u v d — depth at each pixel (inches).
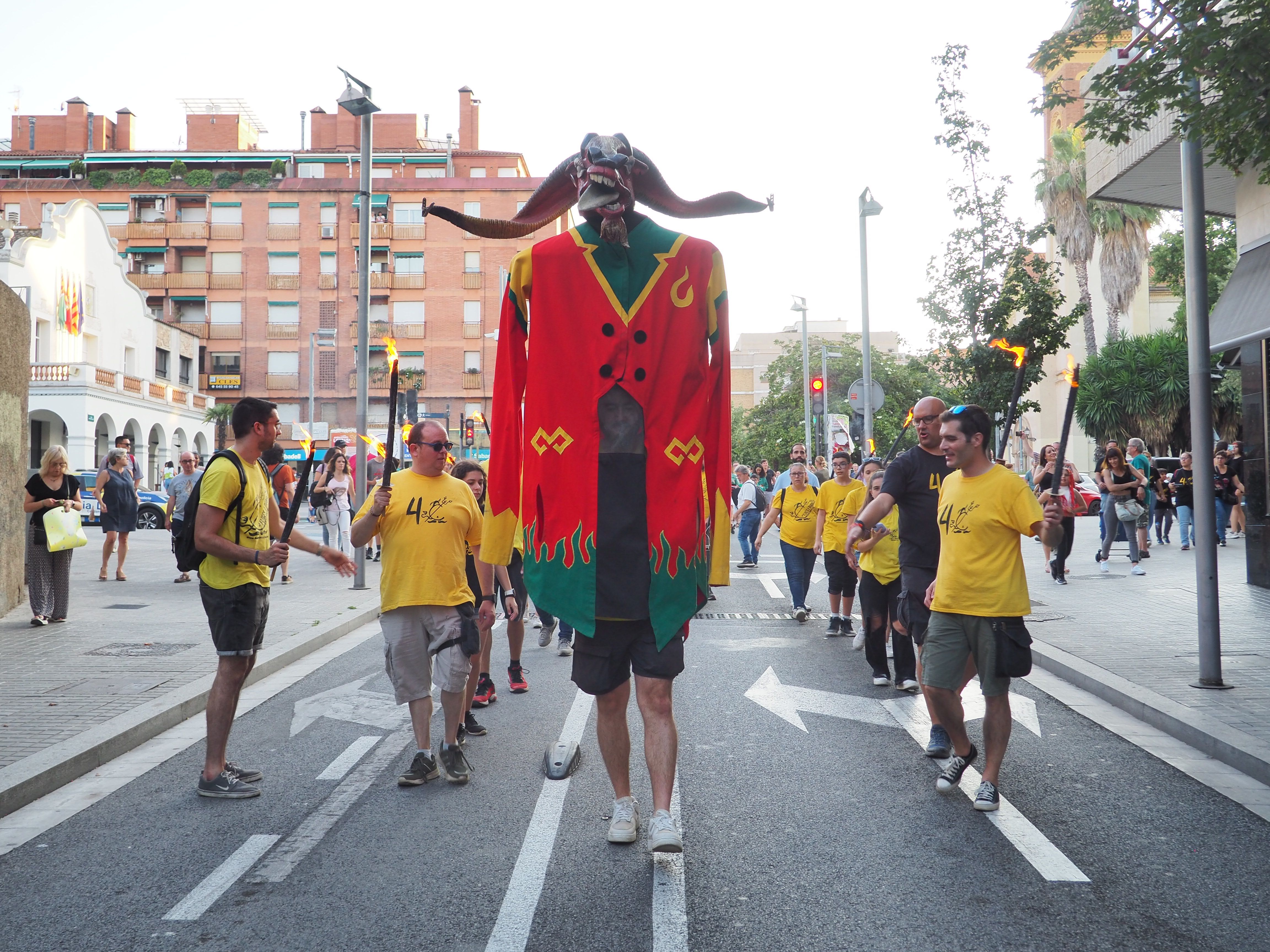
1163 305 1893.5
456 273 2369.6
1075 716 278.4
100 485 606.9
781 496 462.3
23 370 479.8
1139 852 176.1
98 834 188.5
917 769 227.3
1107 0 271.7
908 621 256.4
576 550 160.1
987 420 205.3
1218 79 247.0
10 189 2372.0
